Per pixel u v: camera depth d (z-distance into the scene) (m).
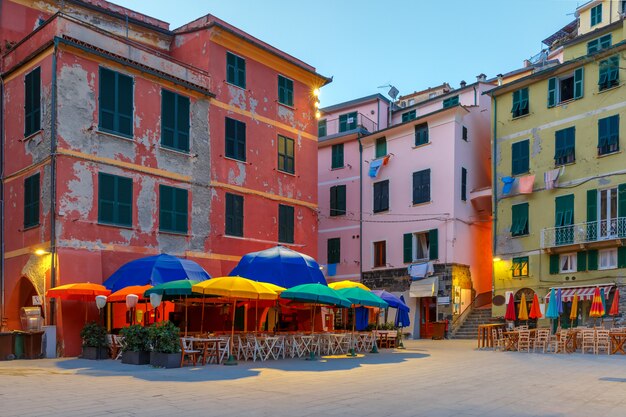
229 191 23.67
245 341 16.58
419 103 39.62
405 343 27.22
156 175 20.94
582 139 27.94
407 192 34.78
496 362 16.53
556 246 27.80
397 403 8.96
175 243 21.28
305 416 7.79
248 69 25.30
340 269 37.84
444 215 32.53
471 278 32.88
